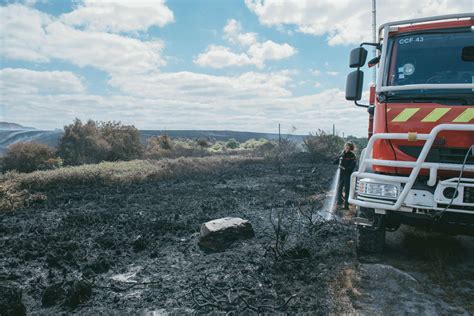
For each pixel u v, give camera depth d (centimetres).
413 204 402
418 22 452
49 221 730
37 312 365
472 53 436
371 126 544
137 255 523
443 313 341
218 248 525
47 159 1672
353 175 448
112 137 2006
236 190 1085
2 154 1644
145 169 1409
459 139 397
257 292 390
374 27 627
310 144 2084
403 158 426
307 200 888
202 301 376
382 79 453
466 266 449
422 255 483
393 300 365
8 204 848
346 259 471
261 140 3491
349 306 355
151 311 360
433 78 439
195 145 2822
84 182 1228
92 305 376
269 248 503
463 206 384
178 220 719
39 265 490
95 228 666
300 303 364
